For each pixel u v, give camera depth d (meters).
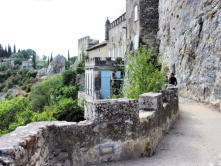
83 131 3.81
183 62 16.47
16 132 2.86
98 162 4.07
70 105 19.62
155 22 24.53
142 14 24.41
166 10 21.41
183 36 16.73
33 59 111.88
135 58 10.98
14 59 116.38
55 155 3.45
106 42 43.41
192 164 4.68
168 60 20.14
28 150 2.65
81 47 73.81
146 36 24.38
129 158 4.52
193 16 15.35
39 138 2.96
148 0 24.44
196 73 14.39
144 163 4.47
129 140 4.48
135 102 4.57
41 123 3.44
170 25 20.08
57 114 19.19
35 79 79.81
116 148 4.29
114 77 30.50
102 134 4.09
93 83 30.64
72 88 42.62
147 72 10.24
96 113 4.01
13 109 23.45
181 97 15.95
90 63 32.38
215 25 12.55
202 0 14.27
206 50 13.27
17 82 82.88
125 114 4.39
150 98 5.76
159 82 9.98
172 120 8.18
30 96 46.56
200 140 6.37
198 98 13.98
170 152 5.36
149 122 5.10
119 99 4.48
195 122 8.67
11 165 2.19
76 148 3.73
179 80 17.05
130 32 27.94
